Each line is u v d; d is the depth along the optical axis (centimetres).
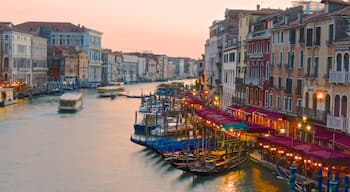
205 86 9338
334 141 2936
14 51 10600
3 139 4766
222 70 6938
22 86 10131
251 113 4666
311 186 2642
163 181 3216
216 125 4231
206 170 3198
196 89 11700
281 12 4597
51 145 4494
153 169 3547
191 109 6806
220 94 7000
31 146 4422
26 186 3123
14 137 4894
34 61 12019
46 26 15875
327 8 3503
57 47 14050
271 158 3309
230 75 6122
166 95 10306
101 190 3044
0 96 8075
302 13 4000
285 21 4212
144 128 5272
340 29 3272
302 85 3806
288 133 3997
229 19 7706
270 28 4506
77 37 15812
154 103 8419
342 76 3100
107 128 5734
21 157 3944
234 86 5828
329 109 3331
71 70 14162
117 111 7988
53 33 15775
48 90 11300
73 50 14438
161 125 5272
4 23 10756
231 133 4203
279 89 4250
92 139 4859
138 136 5003
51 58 13688
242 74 5441
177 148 3884
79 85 14500
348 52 3106
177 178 3269
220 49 7388
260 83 4709
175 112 6762
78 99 7931
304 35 3759
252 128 3734
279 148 3253
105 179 3294
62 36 15812
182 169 3244
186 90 12925
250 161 3538
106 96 11612
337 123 3111
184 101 7375
